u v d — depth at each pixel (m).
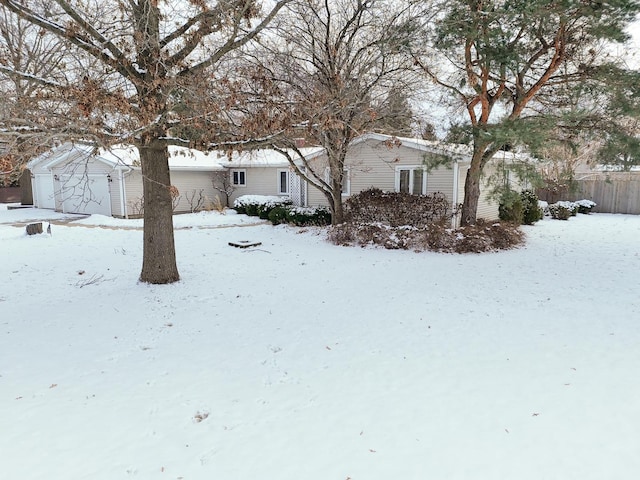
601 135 10.84
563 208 18.64
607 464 3.15
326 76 11.49
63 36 6.08
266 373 4.68
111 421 3.79
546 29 10.58
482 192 16.17
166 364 4.91
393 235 12.42
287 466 3.20
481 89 11.61
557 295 7.40
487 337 5.55
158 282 8.23
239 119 7.88
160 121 6.62
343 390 4.29
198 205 22.05
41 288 8.02
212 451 3.38
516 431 3.56
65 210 21.28
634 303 6.88
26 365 4.87
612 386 4.24
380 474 3.09
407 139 15.14
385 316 6.43
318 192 18.31
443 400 4.06
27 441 3.51
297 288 8.03
